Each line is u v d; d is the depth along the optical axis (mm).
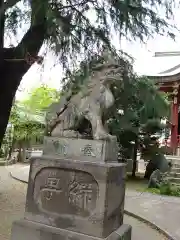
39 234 3816
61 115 4270
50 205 3936
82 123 4207
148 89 10898
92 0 6012
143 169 17969
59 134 4184
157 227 5914
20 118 17734
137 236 5406
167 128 14797
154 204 8078
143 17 5918
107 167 3697
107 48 5926
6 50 6582
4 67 6762
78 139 3996
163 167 12844
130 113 11844
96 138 3922
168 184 10383
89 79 4328
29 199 4062
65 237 3689
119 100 8844
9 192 8594
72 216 3797
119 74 4133
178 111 18328
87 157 3910
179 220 6469
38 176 4066
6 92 6922
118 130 11797
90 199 3736
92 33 6301
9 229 5000
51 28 5531
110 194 3803
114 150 4191
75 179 3846
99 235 3633
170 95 17656
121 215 4332
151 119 12641
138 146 13547
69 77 6414
